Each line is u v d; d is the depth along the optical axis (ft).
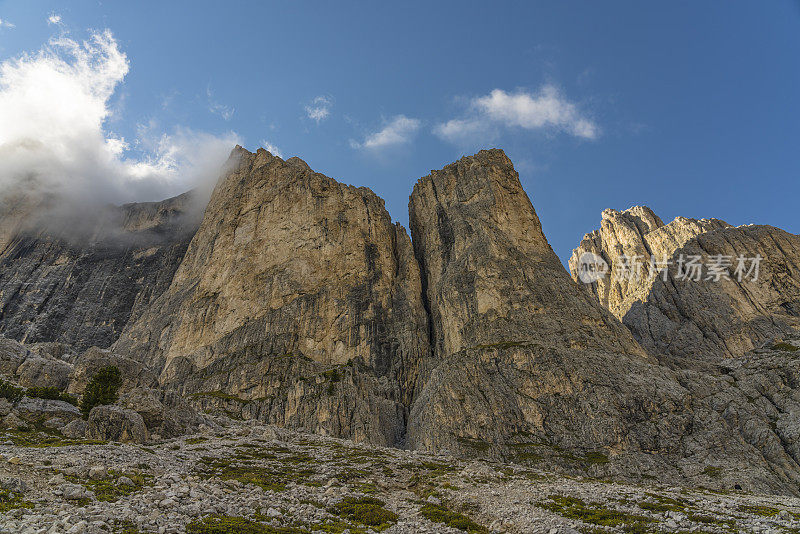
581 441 344.90
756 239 646.33
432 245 611.47
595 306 490.08
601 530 153.28
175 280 627.87
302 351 496.64
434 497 196.24
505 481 234.38
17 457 146.82
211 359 495.00
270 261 574.56
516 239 558.15
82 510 107.86
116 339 607.37
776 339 466.29
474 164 643.45
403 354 502.38
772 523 162.30
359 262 577.84
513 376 400.88
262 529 121.19
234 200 653.71
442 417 373.81
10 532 87.66
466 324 483.92
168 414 287.69
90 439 229.25
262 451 265.54
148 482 153.28
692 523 160.25
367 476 229.45
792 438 331.36
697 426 351.46
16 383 302.04
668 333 603.26
